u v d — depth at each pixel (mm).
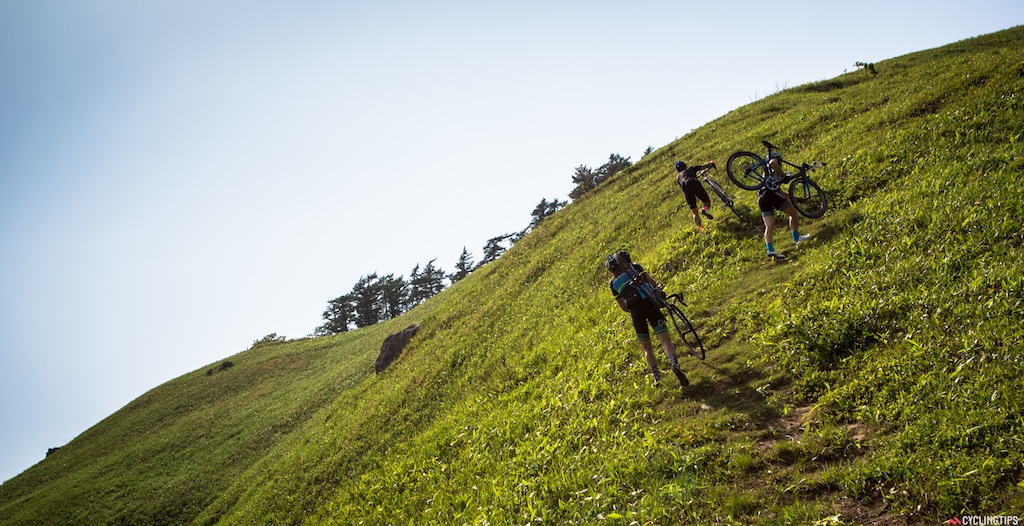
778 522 4902
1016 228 8156
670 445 6859
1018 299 6582
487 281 29875
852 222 11086
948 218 9234
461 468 10836
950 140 12617
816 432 6109
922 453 5016
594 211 27734
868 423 5902
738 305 10312
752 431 6711
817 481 5312
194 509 26406
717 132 28734
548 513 6977
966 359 6000
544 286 21203
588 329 14117
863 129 16328
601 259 19281
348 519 12508
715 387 8211
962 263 7973
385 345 31203
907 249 9062
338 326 113500
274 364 52969
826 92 28375
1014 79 13836
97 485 34094
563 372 12266
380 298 112312
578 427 9156
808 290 9430
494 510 7805
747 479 5801
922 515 4484
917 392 5875
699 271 12938
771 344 8414
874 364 6758
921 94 16766
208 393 49156
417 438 15047
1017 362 5559
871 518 4668
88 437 47219
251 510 19641
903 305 7594
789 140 19891
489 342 19672
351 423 22062
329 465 18625
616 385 10000
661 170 26922
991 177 9992
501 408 12820
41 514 31938
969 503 4398
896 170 12648
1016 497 4262
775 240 12594
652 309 8789
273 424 34094
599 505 6504
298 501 17578
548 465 8508
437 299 50750
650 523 5645
